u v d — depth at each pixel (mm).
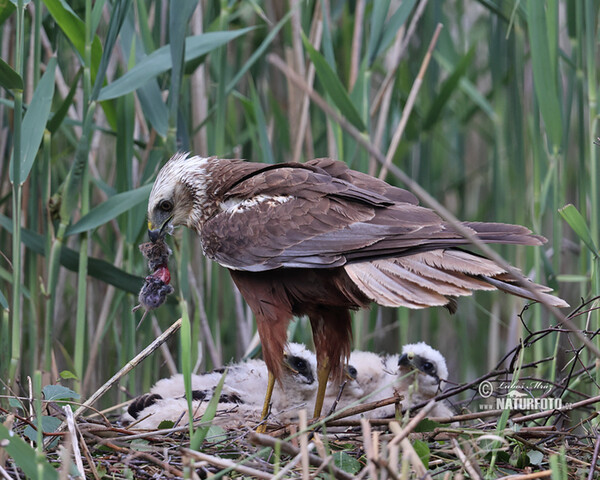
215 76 12289
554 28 10047
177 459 7363
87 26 9844
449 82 12023
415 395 9898
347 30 12492
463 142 14711
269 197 8570
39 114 9500
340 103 10422
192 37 10461
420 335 13719
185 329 6695
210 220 8859
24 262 11656
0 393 10445
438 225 7891
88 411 11547
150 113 10477
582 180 10867
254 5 11367
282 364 8523
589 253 10750
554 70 10070
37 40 10039
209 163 9406
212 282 11641
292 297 8602
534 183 10930
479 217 14906
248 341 12195
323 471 6660
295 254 8164
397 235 7859
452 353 14969
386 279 7727
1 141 11492
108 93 9891
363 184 8680
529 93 12875
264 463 6969
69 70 12734
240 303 12219
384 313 14297
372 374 10312
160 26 11438
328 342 8961
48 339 10094
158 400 9477
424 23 12555
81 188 10125
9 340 10961
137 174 11750
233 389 10000
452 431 7359
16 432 7883
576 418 10516
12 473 6723
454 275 7672
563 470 6414
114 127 11125
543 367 10734
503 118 13531
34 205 10680
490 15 12562
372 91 14109
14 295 9555
